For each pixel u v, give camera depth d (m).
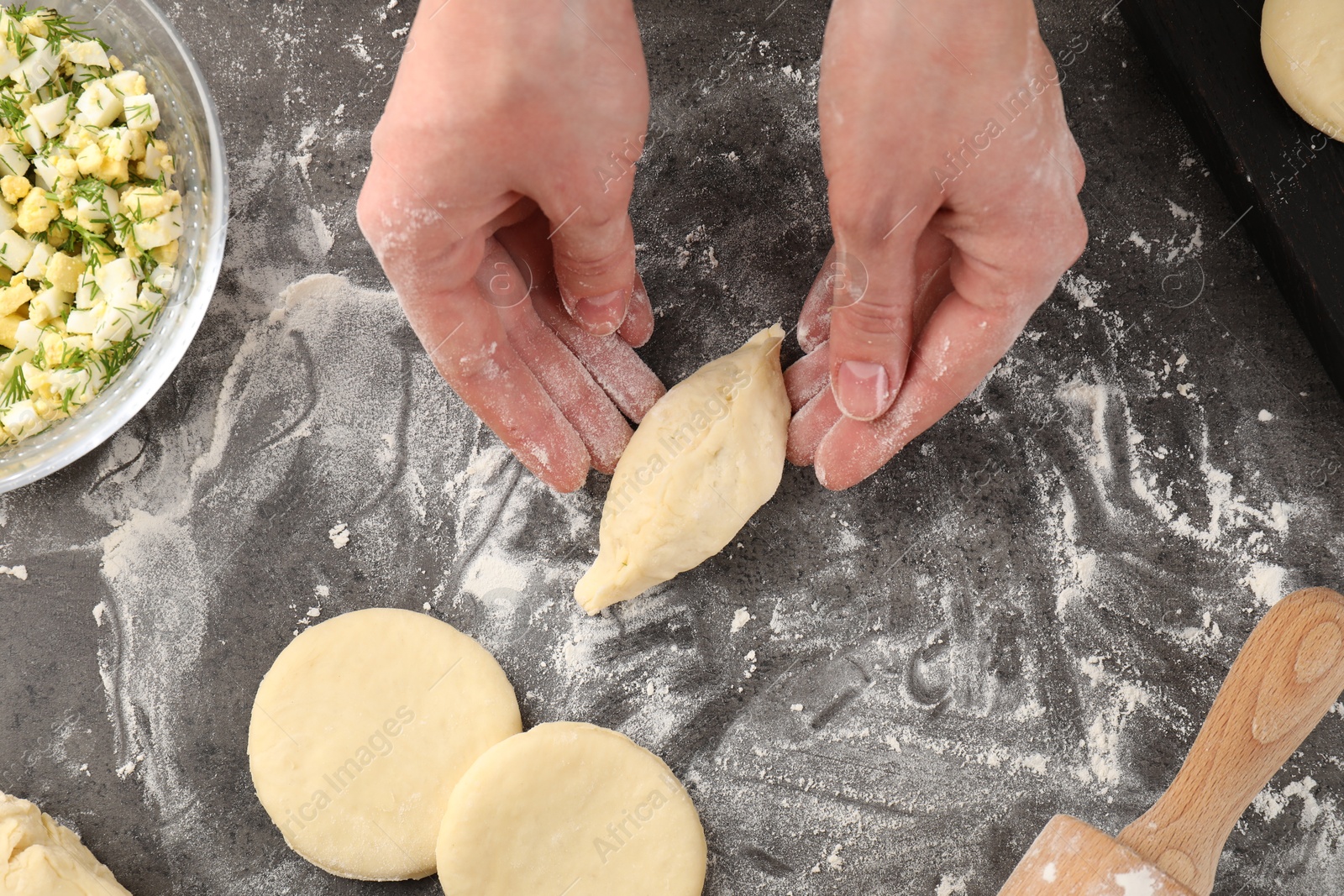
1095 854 0.54
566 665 0.61
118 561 0.61
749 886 0.60
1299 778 0.60
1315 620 0.53
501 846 0.58
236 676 0.61
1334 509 0.61
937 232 0.56
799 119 0.62
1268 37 0.58
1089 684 0.61
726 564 0.61
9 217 0.59
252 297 0.62
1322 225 0.59
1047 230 0.54
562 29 0.52
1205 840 0.54
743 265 0.62
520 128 0.52
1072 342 0.61
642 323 0.60
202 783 0.61
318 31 0.62
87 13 0.60
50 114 0.59
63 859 0.58
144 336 0.60
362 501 0.62
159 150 0.60
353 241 0.62
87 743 0.61
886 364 0.56
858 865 0.60
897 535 0.61
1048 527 0.61
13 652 0.61
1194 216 0.61
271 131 0.62
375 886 0.60
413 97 0.52
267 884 0.60
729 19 0.62
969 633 0.61
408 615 0.60
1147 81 0.61
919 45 0.52
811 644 0.61
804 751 0.61
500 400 0.58
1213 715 0.54
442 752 0.60
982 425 0.61
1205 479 0.61
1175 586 0.61
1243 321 0.61
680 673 0.61
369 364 0.62
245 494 0.61
